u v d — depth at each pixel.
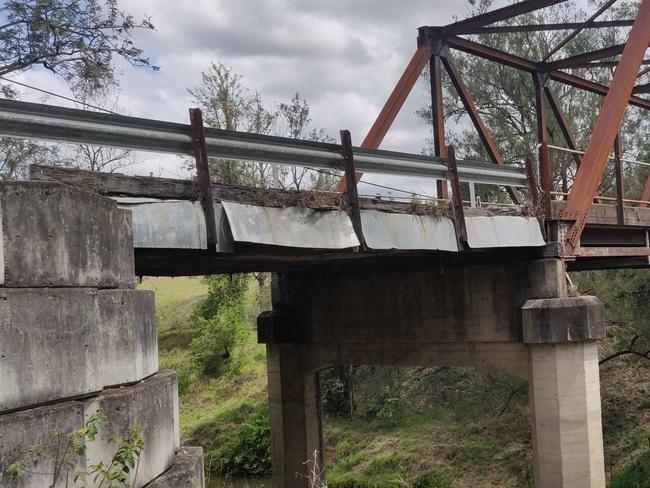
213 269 15.27
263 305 41.69
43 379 4.90
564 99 29.72
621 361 27.08
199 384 35.94
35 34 16.56
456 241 12.43
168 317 45.47
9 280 4.79
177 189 8.29
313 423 18.92
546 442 13.88
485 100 30.33
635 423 23.80
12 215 4.87
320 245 9.97
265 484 26.27
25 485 4.57
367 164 11.05
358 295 17.88
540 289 14.58
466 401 29.02
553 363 13.85
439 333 16.33
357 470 25.92
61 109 6.92
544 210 14.55
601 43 29.27
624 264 19.80
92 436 4.81
